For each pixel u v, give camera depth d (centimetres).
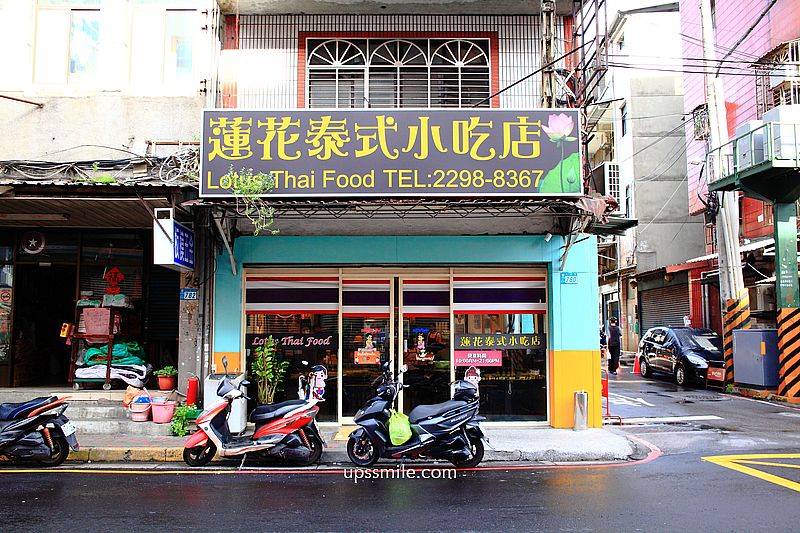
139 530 508
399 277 1012
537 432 942
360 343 1007
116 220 1010
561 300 988
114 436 895
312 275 1009
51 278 1146
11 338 1071
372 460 754
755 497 602
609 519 532
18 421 756
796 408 1260
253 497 618
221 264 984
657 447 888
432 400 996
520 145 820
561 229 987
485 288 1013
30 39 1012
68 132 995
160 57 1013
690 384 1697
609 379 1889
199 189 809
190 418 904
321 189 811
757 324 1808
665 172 2722
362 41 1073
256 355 995
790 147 1262
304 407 777
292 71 1057
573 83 1022
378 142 817
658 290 2617
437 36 1066
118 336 1059
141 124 994
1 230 1084
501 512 559
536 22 1067
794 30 1648
